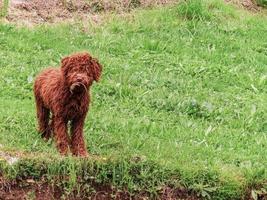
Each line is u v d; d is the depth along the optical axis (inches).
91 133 493.7
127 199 428.8
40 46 657.6
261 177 449.1
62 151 441.4
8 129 486.3
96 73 427.2
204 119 554.6
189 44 701.3
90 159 433.1
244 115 565.3
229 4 808.3
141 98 574.6
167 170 438.0
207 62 668.7
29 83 571.2
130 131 509.0
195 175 440.1
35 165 426.0
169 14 750.5
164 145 486.3
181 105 563.2
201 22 742.5
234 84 633.0
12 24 693.9
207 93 602.5
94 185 428.1
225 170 453.4
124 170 431.5
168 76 625.6
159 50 679.1
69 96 434.3
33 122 496.4
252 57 692.1
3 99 538.6
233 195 439.8
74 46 666.8
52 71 461.7
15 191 420.5
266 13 818.8
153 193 430.9
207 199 436.5
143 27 721.6
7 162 424.8
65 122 443.5
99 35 693.3
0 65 603.5
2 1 732.0
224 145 509.0
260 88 631.8
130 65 641.6
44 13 731.4
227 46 708.0
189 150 482.3
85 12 746.2
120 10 756.0
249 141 523.5
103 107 552.7
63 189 423.5
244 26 756.0
